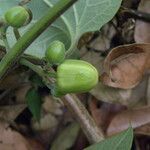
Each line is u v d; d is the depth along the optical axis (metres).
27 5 0.30
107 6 0.30
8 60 0.23
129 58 0.34
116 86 0.34
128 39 0.36
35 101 0.35
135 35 0.36
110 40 0.37
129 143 0.27
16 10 0.23
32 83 0.35
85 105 0.37
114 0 0.30
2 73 0.24
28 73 0.35
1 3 0.29
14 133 0.37
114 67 0.34
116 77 0.34
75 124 0.38
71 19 0.30
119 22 0.36
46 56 0.23
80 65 0.23
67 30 0.30
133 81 0.34
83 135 0.38
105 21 0.30
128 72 0.34
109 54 0.33
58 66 0.23
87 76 0.23
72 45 0.29
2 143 0.37
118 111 0.37
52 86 0.24
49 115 0.39
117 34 0.36
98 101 0.37
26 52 0.29
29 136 0.38
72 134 0.38
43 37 0.30
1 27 0.24
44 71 0.24
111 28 0.37
